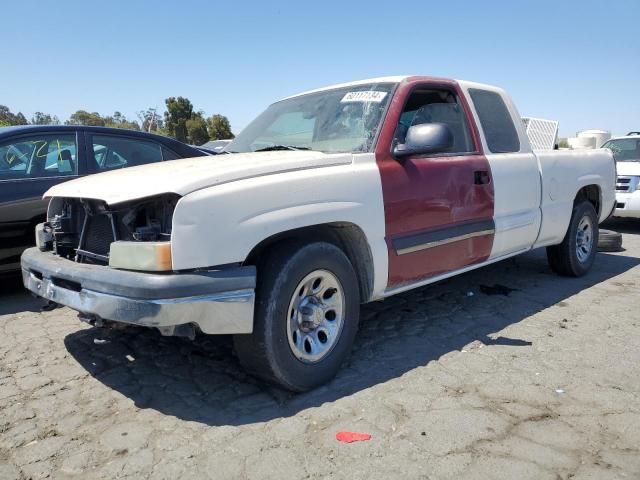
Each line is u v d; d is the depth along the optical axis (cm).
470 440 263
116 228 297
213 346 391
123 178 317
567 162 545
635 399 306
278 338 296
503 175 452
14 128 527
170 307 262
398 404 300
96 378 342
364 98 396
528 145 504
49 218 369
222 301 273
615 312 465
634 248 791
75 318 465
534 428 274
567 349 380
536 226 498
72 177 541
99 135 576
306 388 314
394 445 259
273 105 489
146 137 614
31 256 356
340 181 327
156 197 277
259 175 299
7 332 429
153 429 279
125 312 270
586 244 598
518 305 486
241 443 263
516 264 659
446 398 307
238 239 280
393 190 358
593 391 315
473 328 425
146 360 369
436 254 392
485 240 435
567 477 234
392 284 366
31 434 276
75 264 313
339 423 280
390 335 411
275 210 295
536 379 331
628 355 369
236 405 302
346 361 362
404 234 369
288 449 257
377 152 358
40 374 349
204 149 691
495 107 480
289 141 416
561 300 503
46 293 329
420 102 416
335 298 332
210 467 244
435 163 392
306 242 315
